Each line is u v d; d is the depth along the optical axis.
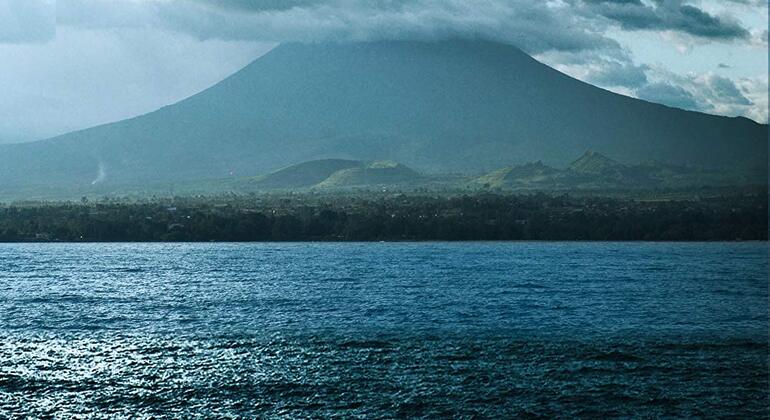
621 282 156.62
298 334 95.00
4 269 189.00
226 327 100.56
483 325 102.44
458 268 189.88
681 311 116.25
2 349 84.94
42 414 61.62
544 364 78.12
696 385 70.62
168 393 67.19
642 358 81.12
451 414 62.34
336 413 62.28
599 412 63.12
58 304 124.31
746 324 104.31
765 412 63.44
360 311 115.69
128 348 85.62
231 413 62.09
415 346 87.06
